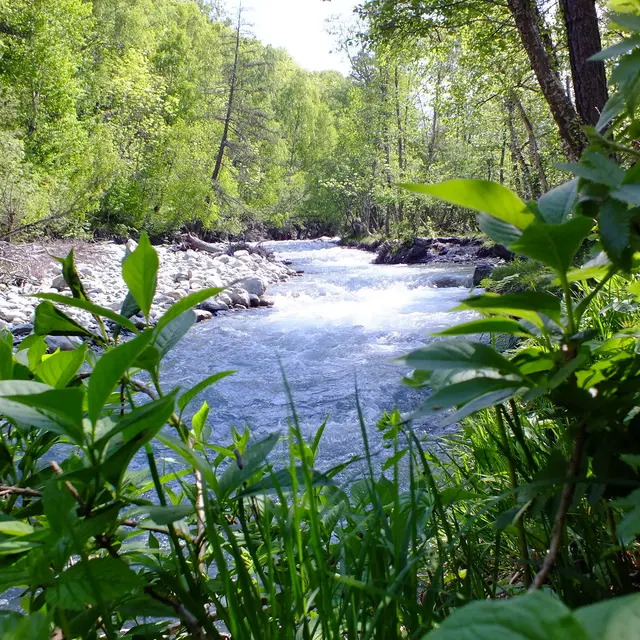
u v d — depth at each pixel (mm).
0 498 940
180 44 34438
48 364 868
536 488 826
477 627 295
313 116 51531
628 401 737
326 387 7301
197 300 783
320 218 43906
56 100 21312
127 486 958
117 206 22875
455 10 10086
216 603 821
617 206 681
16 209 15031
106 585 663
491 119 17547
